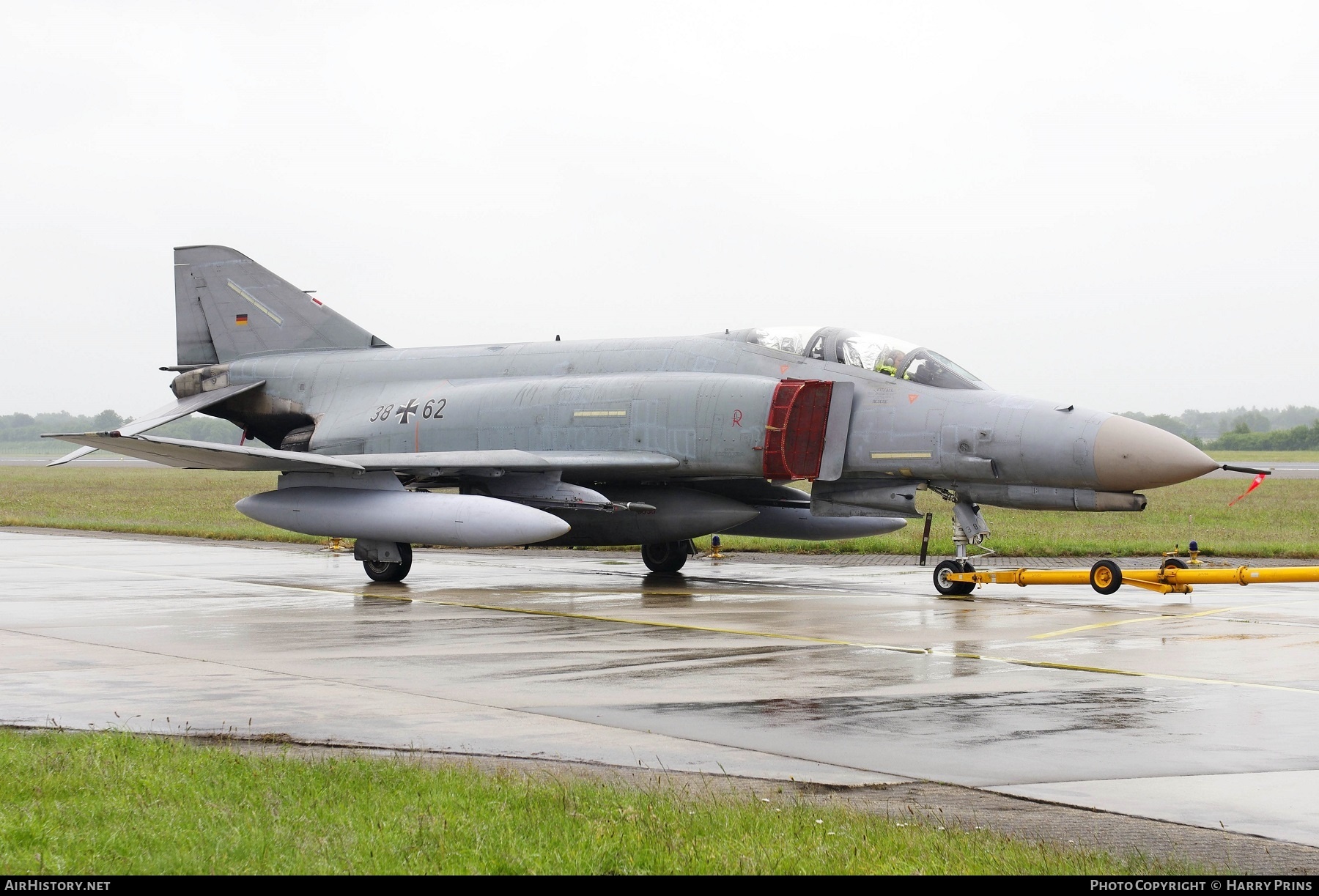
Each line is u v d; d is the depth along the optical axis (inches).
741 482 1625.2
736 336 1556.3
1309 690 762.2
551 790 500.1
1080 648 940.6
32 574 1584.6
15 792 491.2
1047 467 1278.3
